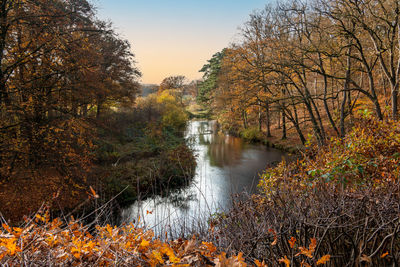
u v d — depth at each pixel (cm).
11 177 918
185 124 3641
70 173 981
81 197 934
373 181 280
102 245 137
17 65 949
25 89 947
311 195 221
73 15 1055
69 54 1048
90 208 827
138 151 1734
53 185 922
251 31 1914
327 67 1755
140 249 145
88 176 1072
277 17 1636
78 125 1068
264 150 2091
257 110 2580
